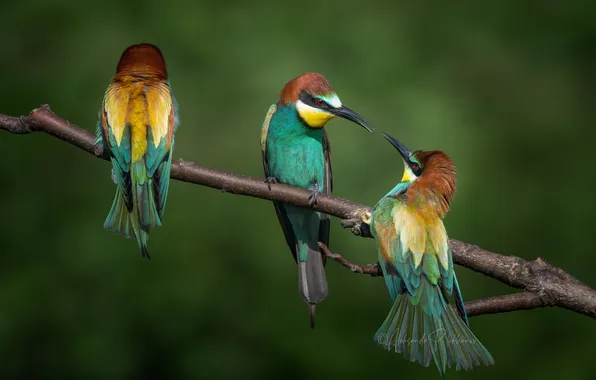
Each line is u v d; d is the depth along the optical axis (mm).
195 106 14430
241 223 13336
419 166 7832
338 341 12734
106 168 14008
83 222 13648
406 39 15539
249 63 14852
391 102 14578
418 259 7109
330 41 15219
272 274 13109
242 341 12836
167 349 12828
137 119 7434
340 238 13086
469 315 6453
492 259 6672
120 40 14922
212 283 12992
